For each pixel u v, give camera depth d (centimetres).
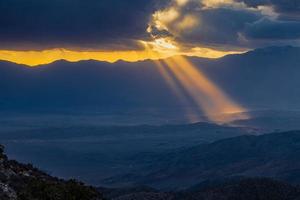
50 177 5341
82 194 5034
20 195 4612
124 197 18088
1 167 5000
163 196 18612
